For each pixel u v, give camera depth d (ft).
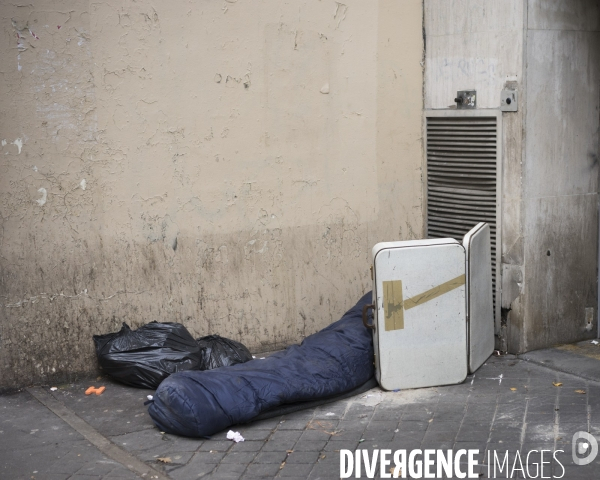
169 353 19.35
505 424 16.70
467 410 17.53
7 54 18.12
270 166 21.33
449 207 22.79
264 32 20.79
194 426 16.21
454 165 22.45
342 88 21.99
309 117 21.67
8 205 18.53
